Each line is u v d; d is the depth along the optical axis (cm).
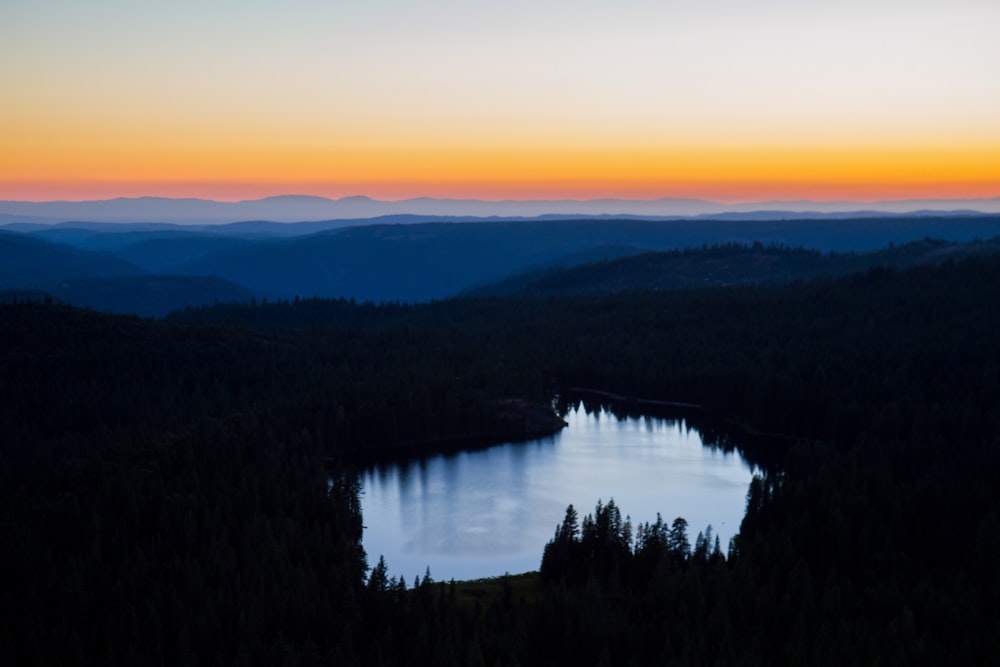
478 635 10494
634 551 13350
